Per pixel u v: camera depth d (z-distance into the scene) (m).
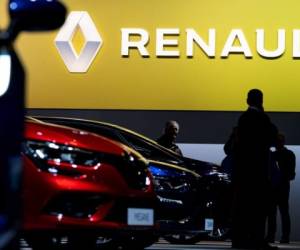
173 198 11.15
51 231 7.41
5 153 3.79
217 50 19.70
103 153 7.87
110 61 19.78
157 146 12.77
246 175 12.39
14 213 3.83
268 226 16.73
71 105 19.72
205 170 12.99
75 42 19.77
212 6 19.73
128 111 19.77
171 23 19.80
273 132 12.48
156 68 19.73
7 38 4.05
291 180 17.77
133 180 8.12
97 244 9.58
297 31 19.69
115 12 19.83
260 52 19.64
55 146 7.60
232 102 19.62
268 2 19.73
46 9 4.39
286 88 19.62
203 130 19.66
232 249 12.08
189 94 19.69
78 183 7.56
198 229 11.45
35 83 19.73
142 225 8.12
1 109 3.86
